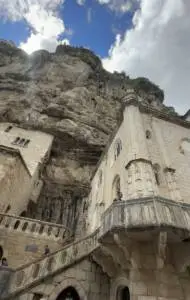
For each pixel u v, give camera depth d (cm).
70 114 3123
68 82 3759
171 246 811
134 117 1565
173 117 1786
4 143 2728
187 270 822
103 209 1661
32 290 830
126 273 855
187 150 1587
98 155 3003
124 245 767
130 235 755
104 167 2112
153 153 1397
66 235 1515
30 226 1454
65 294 898
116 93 4253
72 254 998
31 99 3247
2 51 4525
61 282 895
